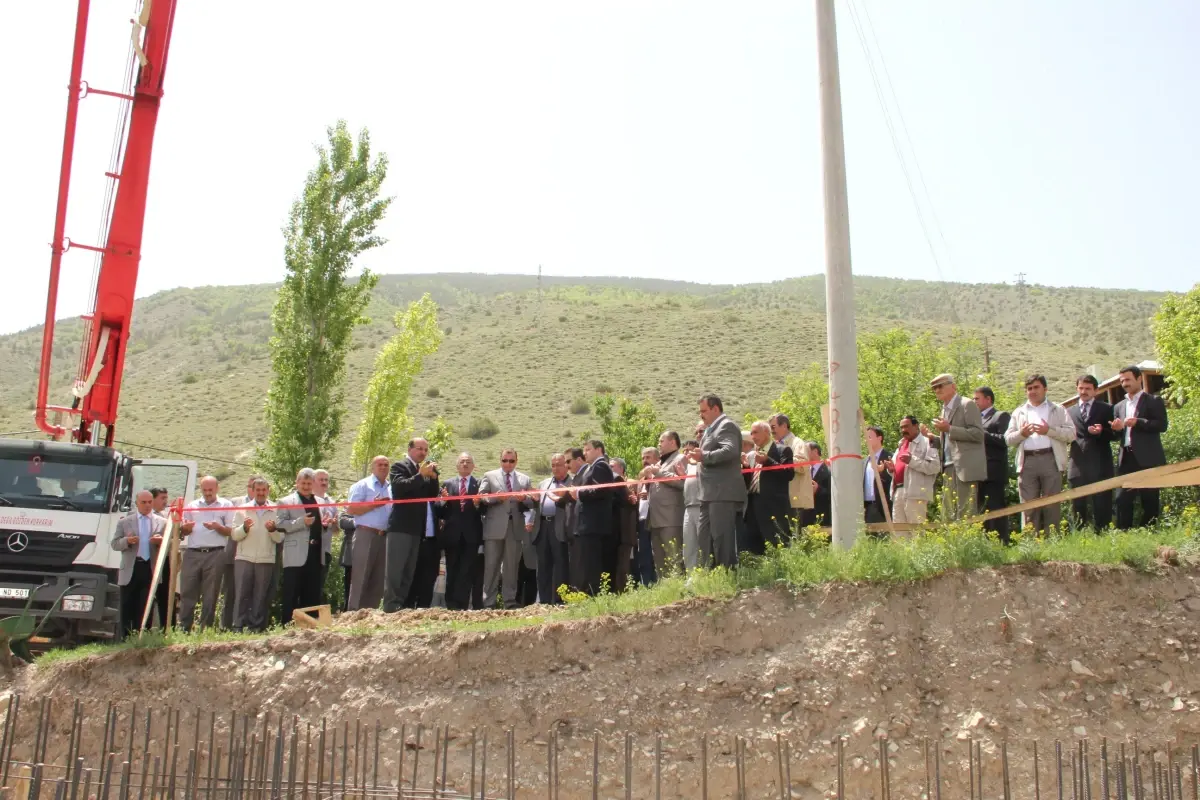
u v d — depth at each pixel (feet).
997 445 40.27
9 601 44.16
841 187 37.76
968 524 35.83
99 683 37.14
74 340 312.50
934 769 30.32
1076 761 30.12
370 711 34.24
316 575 45.44
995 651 32.12
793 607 33.81
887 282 433.89
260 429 180.24
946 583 33.47
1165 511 43.62
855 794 30.37
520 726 32.86
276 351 75.36
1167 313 77.87
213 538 45.01
